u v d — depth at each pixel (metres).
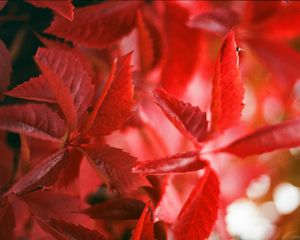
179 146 0.63
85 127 0.51
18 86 0.51
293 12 0.65
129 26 0.61
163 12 0.64
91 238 0.51
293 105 0.79
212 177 0.54
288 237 0.82
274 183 0.81
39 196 0.54
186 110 0.53
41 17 0.66
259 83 0.76
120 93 0.51
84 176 0.57
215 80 0.53
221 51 0.52
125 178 0.52
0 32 0.65
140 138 0.63
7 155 0.55
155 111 0.63
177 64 0.65
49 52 0.50
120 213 0.56
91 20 0.60
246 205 0.84
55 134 0.51
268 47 0.67
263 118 0.79
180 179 0.61
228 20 0.65
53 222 0.52
